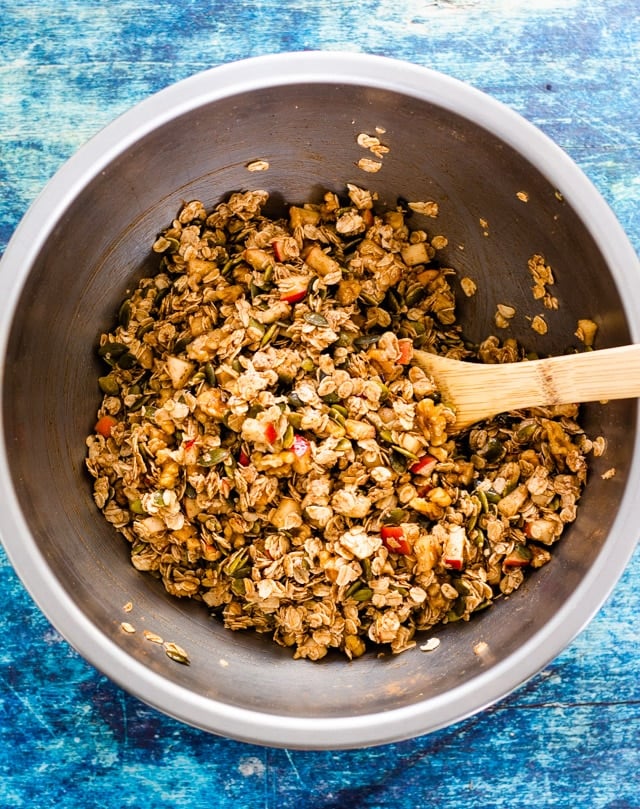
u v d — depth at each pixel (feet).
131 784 2.04
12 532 1.68
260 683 1.86
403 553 1.89
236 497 1.88
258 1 2.09
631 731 2.06
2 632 2.04
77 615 1.69
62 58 2.08
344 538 1.85
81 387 1.94
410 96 1.76
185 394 1.89
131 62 2.08
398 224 2.03
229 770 2.04
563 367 1.79
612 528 1.73
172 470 1.87
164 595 1.92
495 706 2.06
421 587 1.89
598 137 2.09
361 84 1.75
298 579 1.86
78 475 1.92
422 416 1.90
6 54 2.07
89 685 2.05
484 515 1.90
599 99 2.09
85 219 1.78
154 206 1.90
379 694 1.83
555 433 1.89
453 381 1.90
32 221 1.70
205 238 1.98
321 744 1.70
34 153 2.07
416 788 2.05
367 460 1.88
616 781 2.06
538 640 1.72
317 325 1.92
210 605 1.93
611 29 2.10
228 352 1.89
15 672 2.04
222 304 1.95
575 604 1.71
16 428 1.73
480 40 2.09
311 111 1.82
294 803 2.04
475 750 2.06
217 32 2.09
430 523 1.91
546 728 2.06
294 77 1.73
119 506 1.93
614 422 1.80
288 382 1.91
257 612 1.91
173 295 1.97
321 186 1.99
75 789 2.03
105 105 2.07
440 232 2.02
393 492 1.90
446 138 1.83
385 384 1.95
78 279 1.85
